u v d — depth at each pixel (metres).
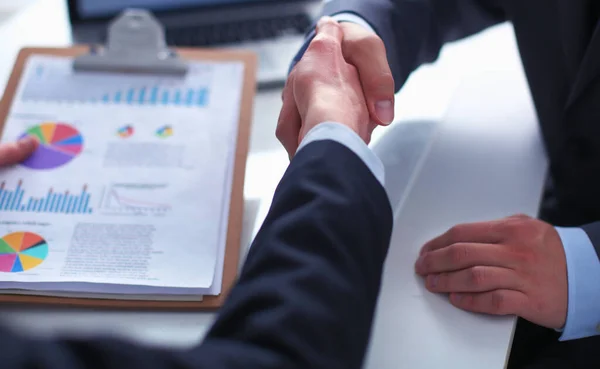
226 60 0.86
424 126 0.88
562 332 0.63
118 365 0.31
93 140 0.76
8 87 0.81
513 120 0.84
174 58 0.85
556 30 0.82
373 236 0.45
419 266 0.64
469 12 0.91
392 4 0.82
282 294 0.40
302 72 0.59
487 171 0.76
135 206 0.70
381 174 0.49
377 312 0.60
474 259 0.62
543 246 0.63
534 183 0.75
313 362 0.38
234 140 0.77
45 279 0.63
